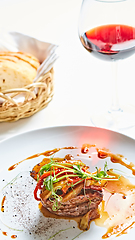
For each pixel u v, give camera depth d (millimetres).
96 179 517
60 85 749
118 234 490
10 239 490
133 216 508
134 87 724
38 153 592
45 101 687
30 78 684
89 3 609
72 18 1020
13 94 647
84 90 733
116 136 598
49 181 510
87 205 514
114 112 670
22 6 1142
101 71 779
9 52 738
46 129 612
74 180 514
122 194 535
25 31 962
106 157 579
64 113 679
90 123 654
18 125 655
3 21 1040
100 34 598
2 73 676
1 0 1194
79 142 602
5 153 589
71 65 802
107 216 510
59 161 575
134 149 584
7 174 566
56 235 493
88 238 488
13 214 519
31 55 734
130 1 597
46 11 1087
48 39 903
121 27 595
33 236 493
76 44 875
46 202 512
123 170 562
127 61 792
